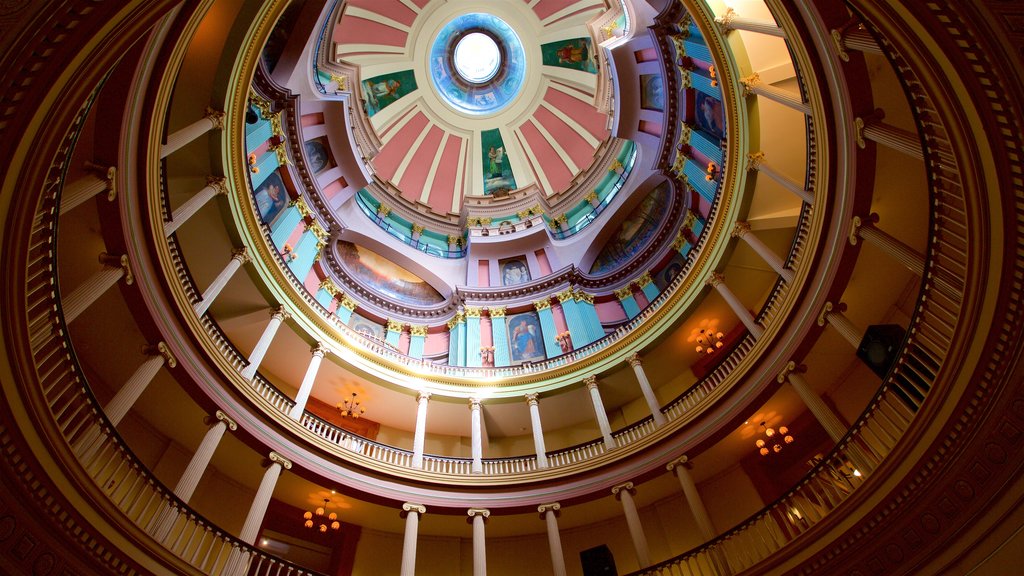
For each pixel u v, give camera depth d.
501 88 35.25
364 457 15.82
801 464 16.22
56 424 7.77
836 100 11.78
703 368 20.12
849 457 11.07
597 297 25.16
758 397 14.89
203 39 14.61
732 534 12.30
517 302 25.66
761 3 16.08
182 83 14.79
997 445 7.95
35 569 7.49
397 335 23.98
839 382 16.58
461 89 35.16
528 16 33.56
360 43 30.55
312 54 22.00
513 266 28.41
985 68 5.91
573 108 33.44
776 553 10.66
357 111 27.00
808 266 14.00
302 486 15.87
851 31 10.02
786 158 16.92
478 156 34.50
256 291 17.39
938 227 9.34
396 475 15.93
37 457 7.38
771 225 17.23
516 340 24.31
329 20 23.56
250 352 18.59
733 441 16.58
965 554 8.27
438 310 25.50
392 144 32.62
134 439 14.59
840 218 12.76
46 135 5.90
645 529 17.39
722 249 18.77
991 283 7.71
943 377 8.59
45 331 8.27
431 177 33.31
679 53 20.69
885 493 9.29
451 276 27.72
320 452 15.23
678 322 19.86
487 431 21.27
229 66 15.38
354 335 19.72
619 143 29.14
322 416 19.53
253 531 12.55
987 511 8.09
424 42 33.59
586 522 18.00
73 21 5.01
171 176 15.55
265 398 14.90
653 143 24.58
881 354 12.07
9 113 5.34
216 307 17.59
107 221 10.80
